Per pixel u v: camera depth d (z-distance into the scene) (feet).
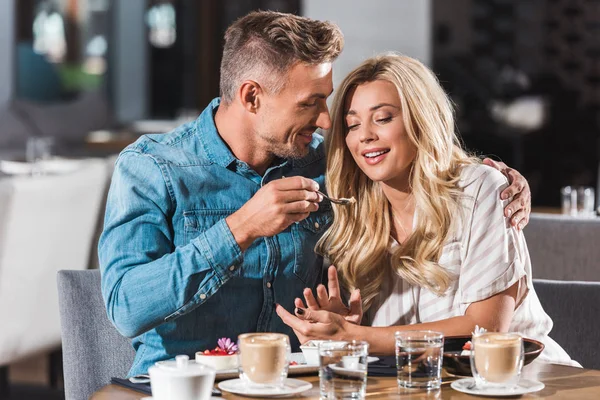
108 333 8.14
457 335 7.41
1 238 11.41
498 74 34.19
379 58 8.14
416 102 7.94
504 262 7.74
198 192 7.84
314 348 6.68
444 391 6.11
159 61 39.09
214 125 8.09
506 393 5.91
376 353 6.98
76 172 12.32
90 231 12.85
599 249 11.08
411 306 8.05
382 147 7.97
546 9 34.22
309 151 8.67
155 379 5.52
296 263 8.16
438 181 7.95
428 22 27.07
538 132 33.47
